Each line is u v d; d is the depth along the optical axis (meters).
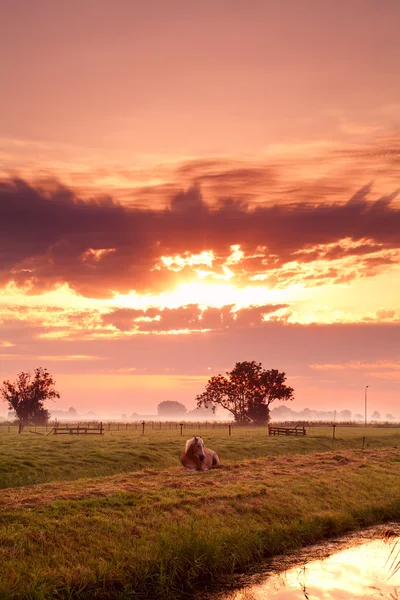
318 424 109.38
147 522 13.43
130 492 16.17
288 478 20.22
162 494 16.27
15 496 15.51
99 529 12.62
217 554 11.95
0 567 10.25
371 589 10.90
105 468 26.52
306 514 15.84
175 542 12.02
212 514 14.72
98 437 44.50
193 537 12.27
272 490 17.73
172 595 10.45
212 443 39.22
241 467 23.67
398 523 16.61
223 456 33.81
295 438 48.12
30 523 12.49
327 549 13.66
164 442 37.44
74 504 14.26
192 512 14.60
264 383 117.06
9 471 23.30
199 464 23.23
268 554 13.15
